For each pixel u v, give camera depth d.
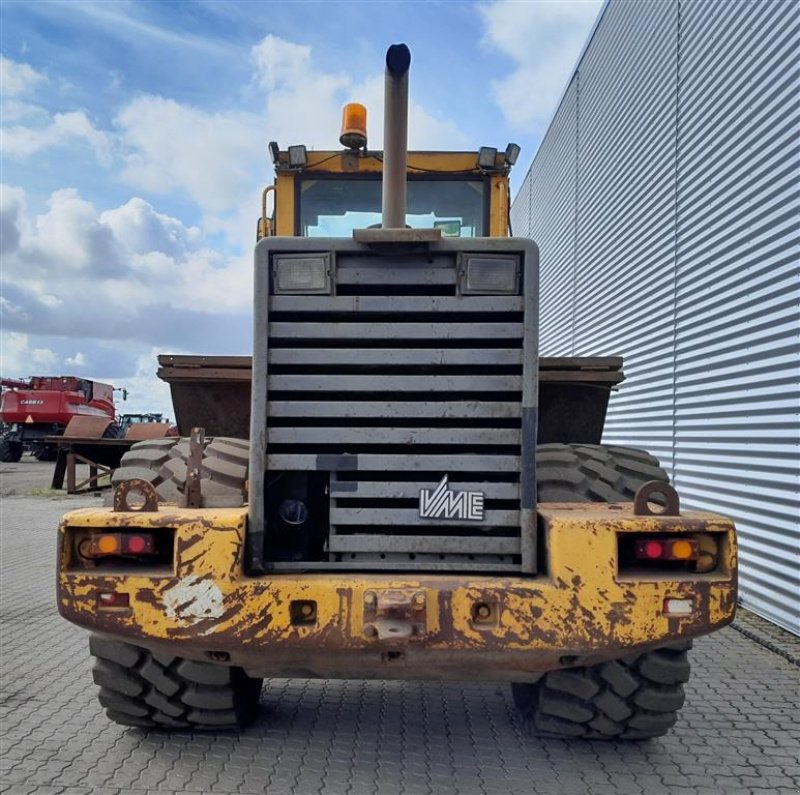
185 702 3.32
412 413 3.01
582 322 11.07
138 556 2.87
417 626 2.64
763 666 4.79
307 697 4.15
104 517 2.84
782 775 3.25
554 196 13.08
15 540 9.70
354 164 5.19
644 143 8.41
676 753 3.46
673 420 7.47
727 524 2.81
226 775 3.17
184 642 2.79
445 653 2.75
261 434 2.98
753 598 5.91
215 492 3.18
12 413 25.28
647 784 3.14
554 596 2.74
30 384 26.97
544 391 4.23
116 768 3.23
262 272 3.02
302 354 3.02
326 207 5.24
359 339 3.02
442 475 3.02
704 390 6.77
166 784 3.09
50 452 26.05
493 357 3.00
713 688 4.38
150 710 3.38
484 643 2.72
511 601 2.73
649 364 8.16
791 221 5.34
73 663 4.76
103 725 3.72
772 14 5.67
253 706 3.73
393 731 3.68
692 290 7.04
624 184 9.13
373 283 3.02
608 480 3.40
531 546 2.94
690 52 7.17
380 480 3.02
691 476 7.05
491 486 2.98
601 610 2.74
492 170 5.21
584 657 2.84
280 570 2.96
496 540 2.98
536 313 3.00
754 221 5.88
